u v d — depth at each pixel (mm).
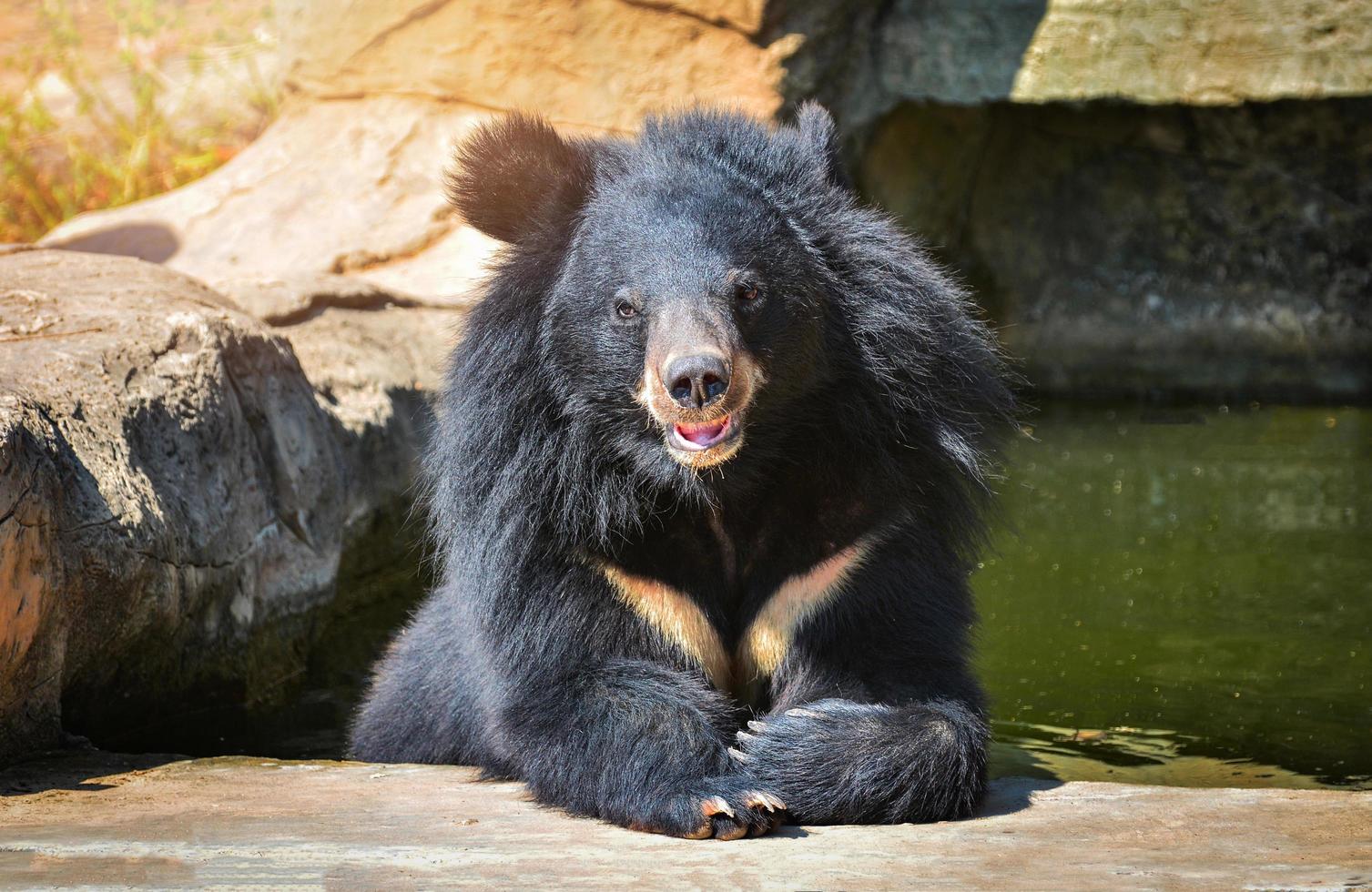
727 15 20234
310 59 22328
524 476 8320
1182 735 10242
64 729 9789
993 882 6035
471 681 8961
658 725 7539
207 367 11477
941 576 8430
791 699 8281
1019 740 10211
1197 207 22922
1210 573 13695
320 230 19844
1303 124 21828
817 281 8297
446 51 21562
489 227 8758
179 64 28125
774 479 8477
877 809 7270
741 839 6910
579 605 8242
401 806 7660
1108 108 22688
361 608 13977
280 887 6094
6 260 13125
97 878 6234
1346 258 22344
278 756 10484
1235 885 5910
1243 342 22672
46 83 27703
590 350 8164
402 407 14898
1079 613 12875
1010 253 23656
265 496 12008
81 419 9836
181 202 20734
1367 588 13117
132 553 9688
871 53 21391
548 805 7668
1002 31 20984
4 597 8367
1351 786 9211
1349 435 18734
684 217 8117
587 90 20984
